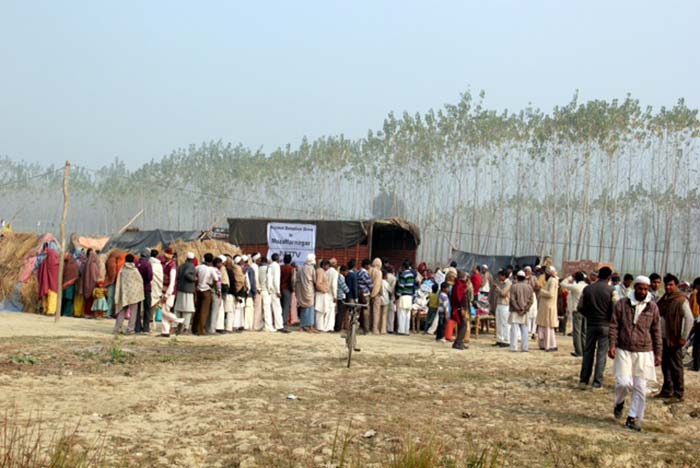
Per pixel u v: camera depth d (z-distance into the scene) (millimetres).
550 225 73750
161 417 8781
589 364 12289
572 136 60188
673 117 57969
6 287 23453
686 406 11047
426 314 23422
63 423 8148
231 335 18656
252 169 90000
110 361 12898
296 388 11094
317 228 25281
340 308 21453
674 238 65688
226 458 7176
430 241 71812
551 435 8688
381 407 9898
